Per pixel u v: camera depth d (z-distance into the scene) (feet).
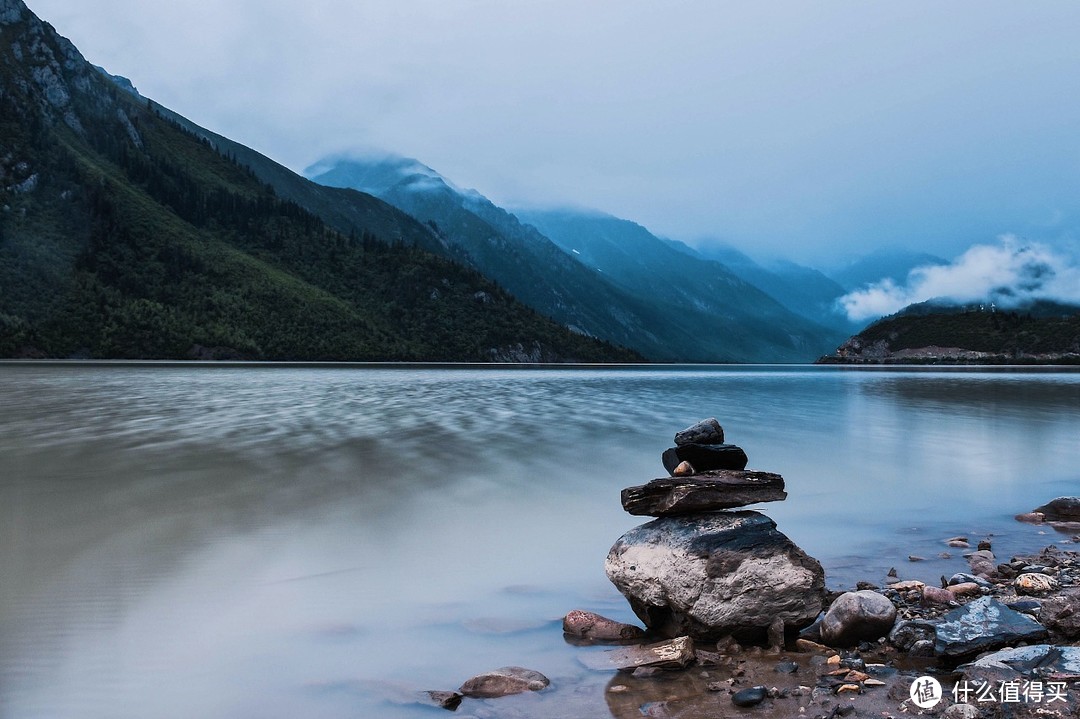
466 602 25.62
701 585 23.16
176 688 18.70
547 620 24.36
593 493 43.21
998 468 55.26
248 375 235.40
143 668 19.70
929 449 65.62
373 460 54.24
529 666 20.86
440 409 100.83
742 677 20.20
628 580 24.67
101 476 46.98
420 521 36.27
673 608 23.62
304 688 18.95
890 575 28.94
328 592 26.11
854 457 60.39
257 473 48.39
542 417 89.97
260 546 31.50
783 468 54.85
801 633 23.85
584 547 32.22
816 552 32.53
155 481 45.39
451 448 61.05
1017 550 33.09
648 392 155.02
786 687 19.30
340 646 21.68
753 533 24.47
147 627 22.43
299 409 98.78
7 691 18.19
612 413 97.71
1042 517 38.70
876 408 114.21
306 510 38.14
